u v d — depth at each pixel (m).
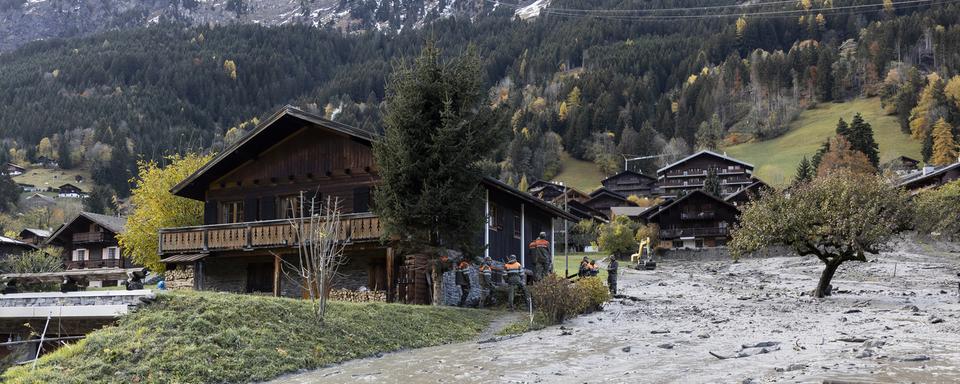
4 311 21.25
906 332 21.08
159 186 46.16
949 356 16.44
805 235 35.84
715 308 31.55
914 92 186.00
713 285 49.56
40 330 21.11
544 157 193.50
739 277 57.94
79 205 167.50
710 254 88.31
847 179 36.06
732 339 20.95
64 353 17.36
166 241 36.62
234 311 19.91
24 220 139.00
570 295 26.98
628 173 155.38
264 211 36.88
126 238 46.66
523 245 41.41
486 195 34.59
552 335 23.34
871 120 193.12
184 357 17.38
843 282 48.09
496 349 20.75
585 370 16.91
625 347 19.77
